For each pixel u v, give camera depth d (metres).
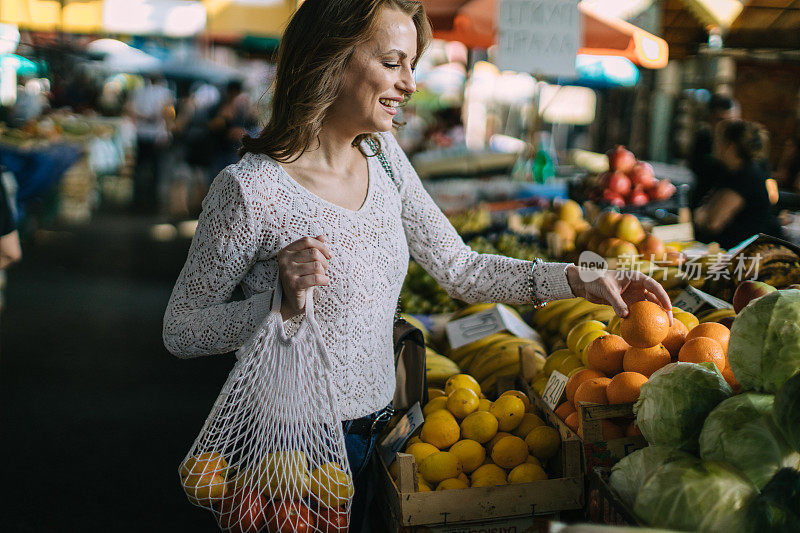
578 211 4.52
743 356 1.67
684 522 1.40
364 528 2.12
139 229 10.87
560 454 2.20
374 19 1.68
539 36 4.16
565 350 2.53
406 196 2.05
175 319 1.77
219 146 12.10
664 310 2.06
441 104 14.59
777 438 1.48
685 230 4.04
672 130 8.77
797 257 2.41
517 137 12.58
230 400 1.80
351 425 1.87
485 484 2.12
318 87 1.71
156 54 16.44
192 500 1.73
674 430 1.67
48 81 15.47
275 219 1.73
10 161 8.83
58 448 4.05
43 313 6.55
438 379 2.85
